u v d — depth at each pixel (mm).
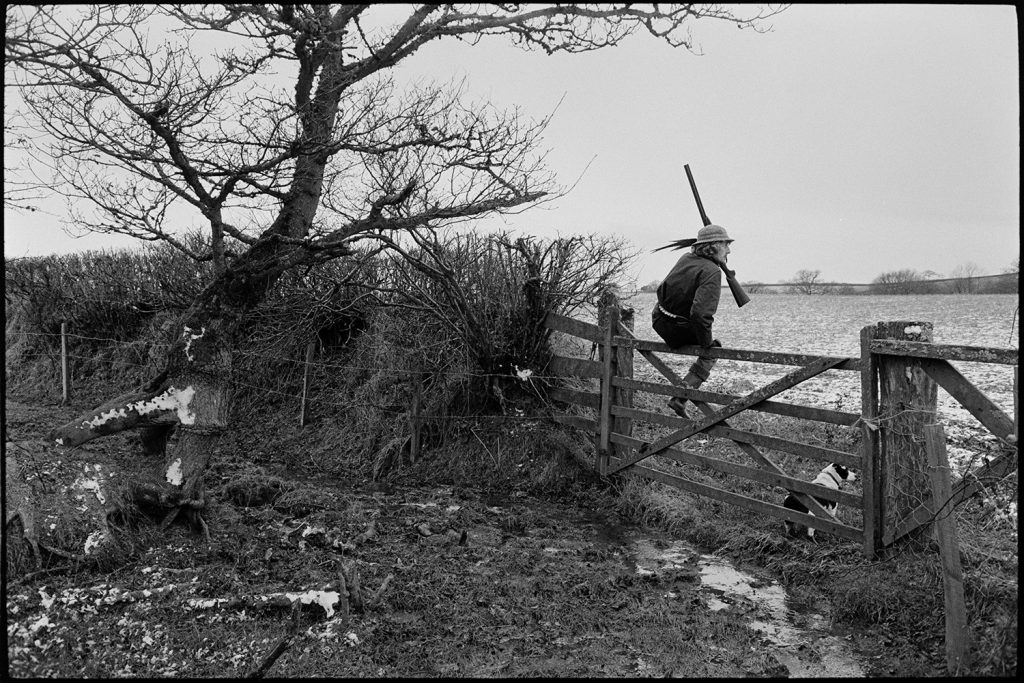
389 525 6648
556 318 8383
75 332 12914
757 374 12234
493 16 6441
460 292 8109
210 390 5914
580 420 8109
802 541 6059
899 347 5035
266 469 8734
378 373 9414
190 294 10969
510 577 5637
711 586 5594
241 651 4363
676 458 6984
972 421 8047
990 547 4887
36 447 5879
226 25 5191
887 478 5297
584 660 4449
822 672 4305
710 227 6715
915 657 4371
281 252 5922
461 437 8617
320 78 5617
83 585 4969
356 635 4582
